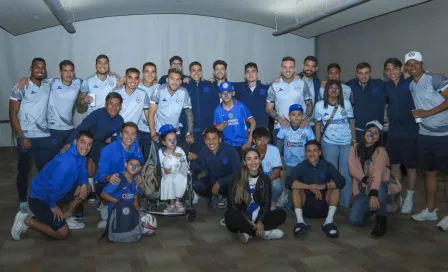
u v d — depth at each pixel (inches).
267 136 172.6
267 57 420.8
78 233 154.7
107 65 197.5
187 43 407.8
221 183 172.4
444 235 148.3
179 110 192.4
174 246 140.6
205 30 409.4
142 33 401.4
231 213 142.3
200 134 209.9
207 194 182.2
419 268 120.0
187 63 409.7
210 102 211.2
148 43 402.6
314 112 189.6
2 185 234.2
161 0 337.7
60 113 184.2
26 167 178.5
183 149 189.3
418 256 129.1
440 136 155.9
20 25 351.6
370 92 191.2
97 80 198.2
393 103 181.8
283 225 163.2
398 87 180.5
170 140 168.4
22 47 383.9
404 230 154.3
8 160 319.6
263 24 399.5
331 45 389.1
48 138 182.1
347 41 361.4
